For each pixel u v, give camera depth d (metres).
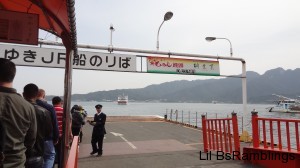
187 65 12.07
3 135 1.99
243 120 12.73
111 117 27.30
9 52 9.27
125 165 7.79
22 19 4.16
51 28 4.66
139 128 18.08
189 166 7.55
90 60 10.41
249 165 7.53
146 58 11.32
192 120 57.00
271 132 7.14
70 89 4.70
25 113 2.19
